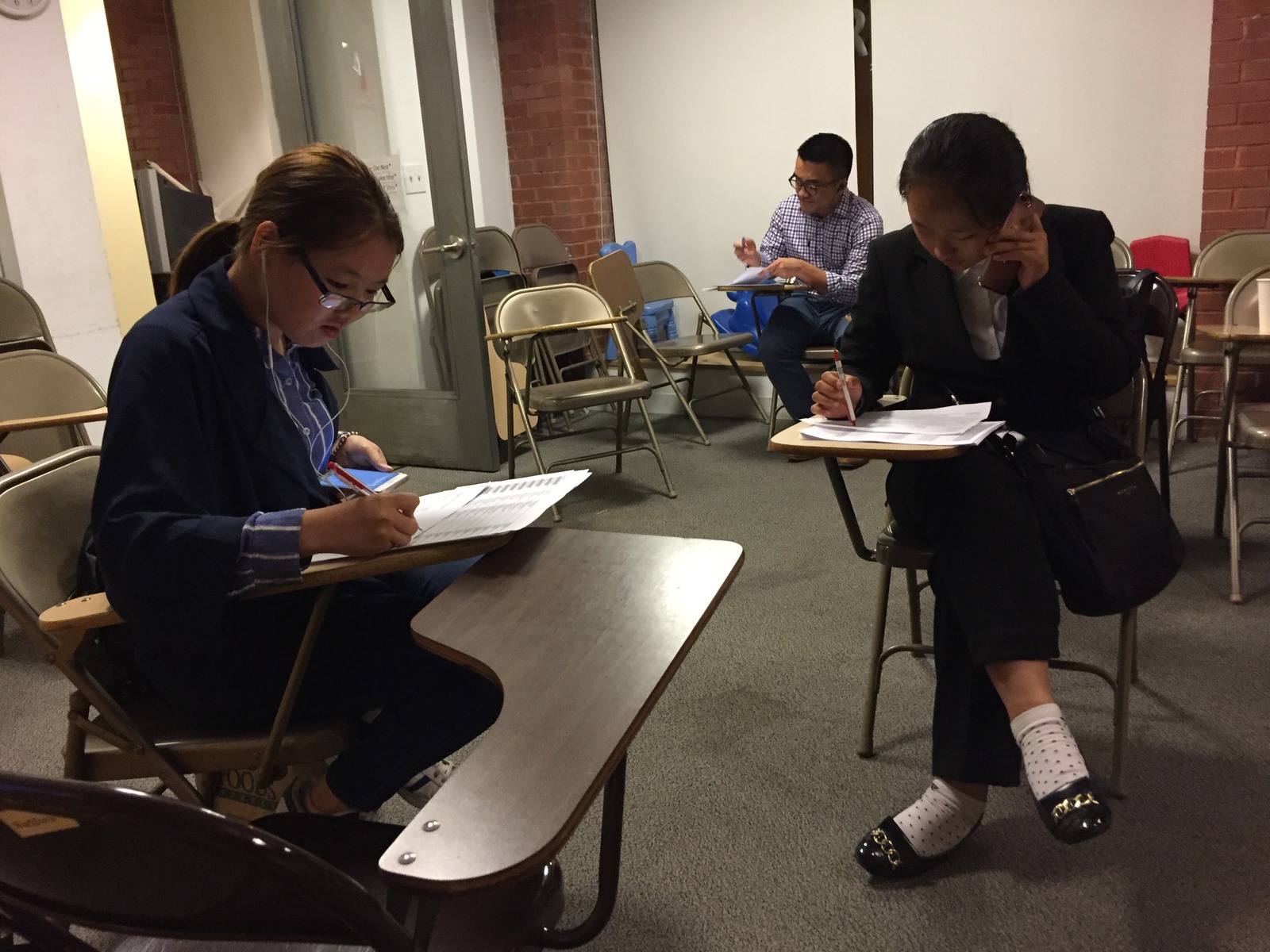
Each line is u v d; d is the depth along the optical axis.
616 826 0.93
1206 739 1.78
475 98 4.83
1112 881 1.44
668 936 1.39
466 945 0.86
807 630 2.33
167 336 1.05
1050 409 1.52
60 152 3.47
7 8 3.27
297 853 0.63
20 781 0.58
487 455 3.95
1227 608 2.30
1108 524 1.38
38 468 1.29
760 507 3.27
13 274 3.39
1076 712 1.90
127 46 5.71
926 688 2.04
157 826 0.58
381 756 1.11
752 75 4.61
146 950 0.89
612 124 5.06
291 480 1.18
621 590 0.97
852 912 1.42
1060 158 4.02
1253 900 1.38
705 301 5.04
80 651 1.21
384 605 1.21
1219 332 2.27
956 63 4.12
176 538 0.96
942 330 1.56
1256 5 3.46
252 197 1.08
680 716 1.98
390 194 4.02
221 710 1.15
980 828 1.59
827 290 3.57
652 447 3.47
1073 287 1.48
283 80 4.03
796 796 1.70
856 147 4.46
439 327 3.98
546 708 0.76
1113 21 3.78
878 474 3.56
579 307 3.64
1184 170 3.79
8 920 0.82
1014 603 1.29
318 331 1.15
